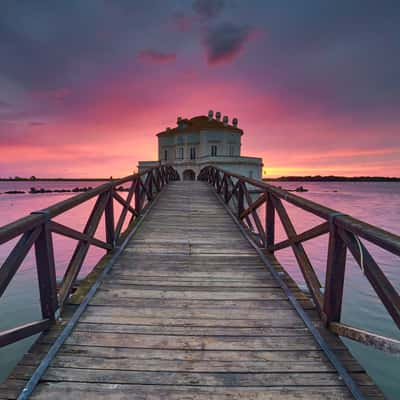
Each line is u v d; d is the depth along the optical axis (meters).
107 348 2.07
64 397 1.64
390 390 4.00
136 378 1.79
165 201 8.80
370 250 10.70
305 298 2.83
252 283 3.23
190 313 2.57
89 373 1.83
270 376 1.83
